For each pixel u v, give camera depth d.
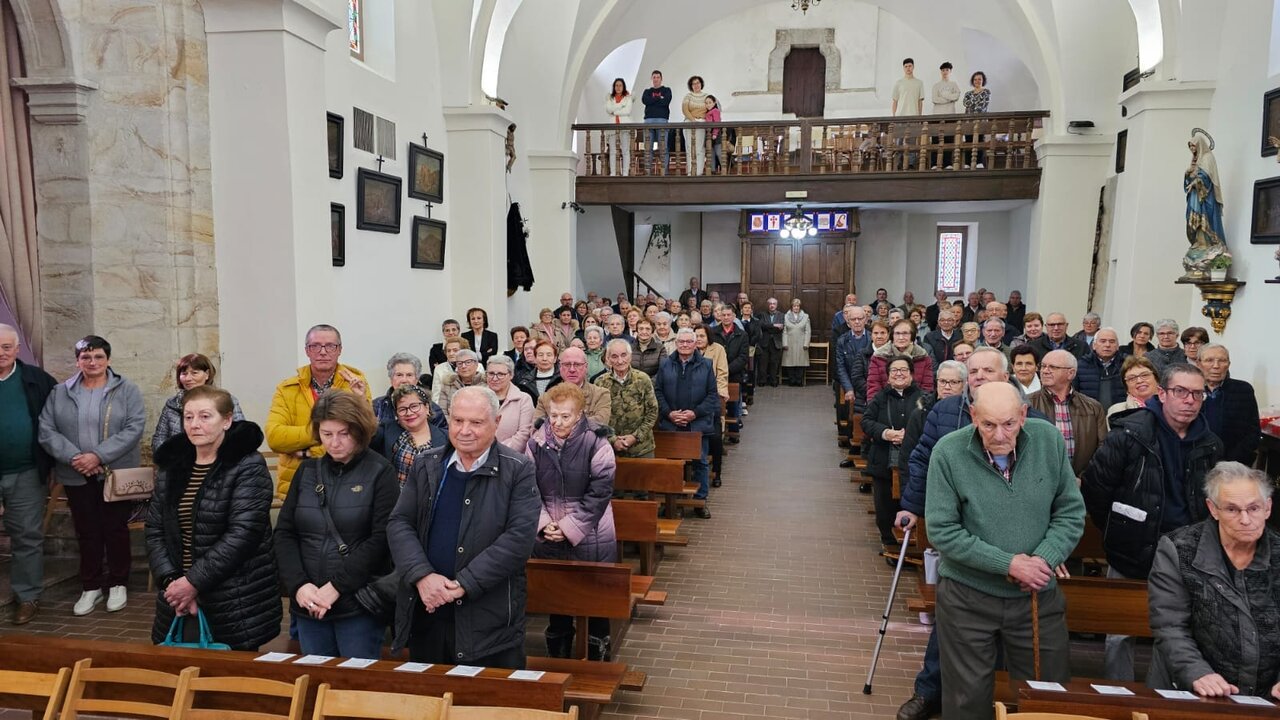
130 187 5.68
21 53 5.71
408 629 3.01
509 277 11.58
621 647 4.62
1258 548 2.72
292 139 5.70
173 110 5.61
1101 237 11.38
